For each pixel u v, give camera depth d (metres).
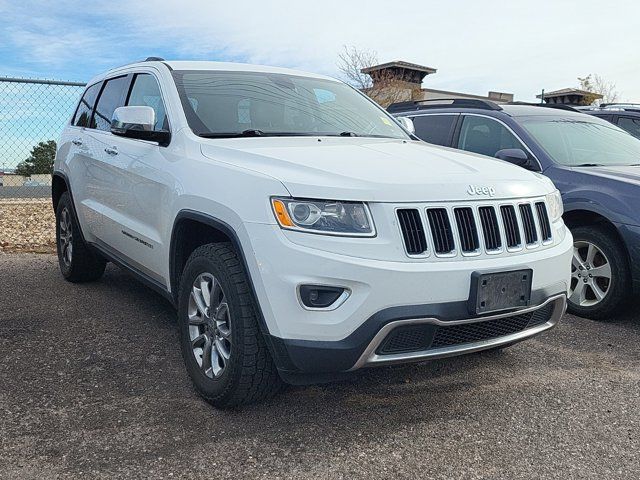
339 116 4.34
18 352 3.91
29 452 2.72
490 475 2.63
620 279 4.70
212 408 3.19
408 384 3.58
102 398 3.28
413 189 2.89
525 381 3.67
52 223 9.91
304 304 2.74
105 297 5.22
